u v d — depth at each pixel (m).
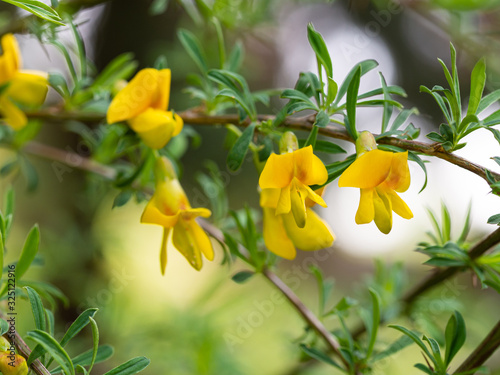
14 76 0.40
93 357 0.33
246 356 0.64
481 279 0.36
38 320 0.34
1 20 0.45
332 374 0.54
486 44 0.51
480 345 0.36
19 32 0.40
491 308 0.54
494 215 0.34
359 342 0.43
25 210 0.75
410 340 0.38
